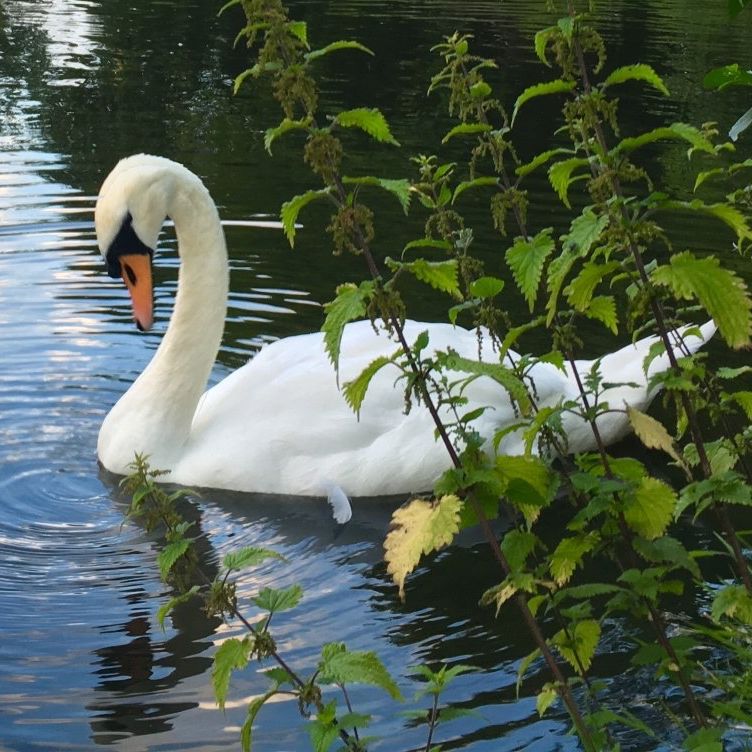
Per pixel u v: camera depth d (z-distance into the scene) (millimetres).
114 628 8477
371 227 4605
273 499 10891
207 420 11492
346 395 4832
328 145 4566
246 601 8859
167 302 15102
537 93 5059
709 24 34719
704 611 8398
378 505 10781
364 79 27328
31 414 12148
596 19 34719
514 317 14281
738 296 4602
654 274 4680
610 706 7289
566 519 10109
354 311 4535
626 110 24609
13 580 9156
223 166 20500
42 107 24266
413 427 10922
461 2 37969
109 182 11570
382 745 6988
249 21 4578
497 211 5613
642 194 19219
